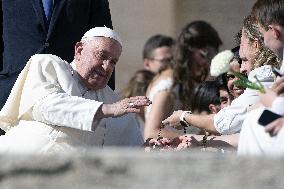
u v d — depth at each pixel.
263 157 8.88
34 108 15.82
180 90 21.95
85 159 8.96
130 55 27.80
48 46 18.89
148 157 8.96
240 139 11.95
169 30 28.12
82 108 15.56
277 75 12.80
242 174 8.77
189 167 8.88
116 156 8.97
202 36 22.66
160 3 28.09
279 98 11.55
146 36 28.09
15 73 18.81
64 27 19.02
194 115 16.09
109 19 19.52
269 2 13.53
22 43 18.98
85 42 16.27
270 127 11.16
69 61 19.06
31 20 18.98
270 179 8.71
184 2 27.84
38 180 8.86
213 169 8.80
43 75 16.02
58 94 15.79
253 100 15.41
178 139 15.78
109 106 15.52
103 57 16.14
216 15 27.39
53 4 19.00
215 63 13.65
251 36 15.27
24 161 8.94
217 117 15.70
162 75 22.31
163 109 21.23
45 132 15.84
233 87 17.92
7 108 16.12
